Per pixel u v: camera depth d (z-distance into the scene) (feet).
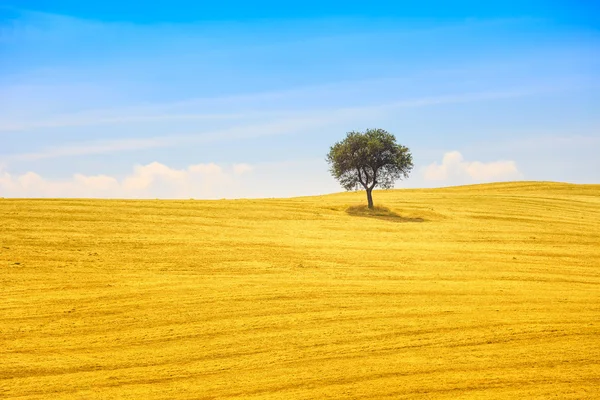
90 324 72.33
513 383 58.08
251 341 68.08
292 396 55.36
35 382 57.36
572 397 55.31
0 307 76.48
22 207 133.28
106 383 57.62
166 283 89.61
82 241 110.11
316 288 89.30
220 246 114.62
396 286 92.22
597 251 127.34
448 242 130.82
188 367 61.41
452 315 77.97
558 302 85.25
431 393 56.03
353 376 59.52
